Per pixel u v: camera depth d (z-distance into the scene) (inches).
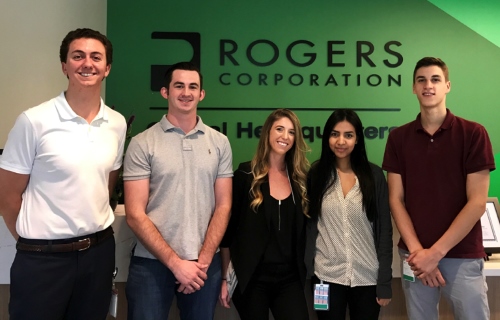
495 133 135.9
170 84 78.5
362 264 81.7
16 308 65.0
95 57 66.9
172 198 75.7
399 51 135.9
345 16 135.6
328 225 83.0
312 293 89.4
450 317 96.4
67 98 68.0
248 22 135.0
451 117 81.4
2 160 65.0
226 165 81.8
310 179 86.5
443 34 136.2
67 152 64.6
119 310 91.1
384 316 96.0
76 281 66.6
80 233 65.6
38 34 120.9
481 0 136.1
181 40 133.9
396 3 135.9
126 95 133.2
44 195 64.7
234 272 80.7
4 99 117.6
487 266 89.9
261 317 77.9
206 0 134.4
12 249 83.6
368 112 136.0
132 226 74.7
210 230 77.6
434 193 80.4
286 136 82.7
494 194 135.5
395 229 93.8
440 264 80.9
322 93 135.8
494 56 136.0
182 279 72.5
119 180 88.4
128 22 133.1
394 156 86.7
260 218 80.4
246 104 135.1
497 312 96.0
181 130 78.7
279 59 135.3
